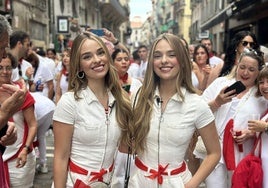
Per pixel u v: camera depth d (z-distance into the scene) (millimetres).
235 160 3213
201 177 2492
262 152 3061
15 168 3373
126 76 4723
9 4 14320
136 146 2477
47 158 6250
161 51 2396
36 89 5957
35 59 5969
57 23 23469
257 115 3188
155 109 2447
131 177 2549
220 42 26391
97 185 2436
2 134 2236
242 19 19859
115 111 2514
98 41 2469
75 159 2480
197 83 5316
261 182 3008
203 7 35344
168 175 2432
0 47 1936
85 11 33375
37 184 4984
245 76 3254
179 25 54344
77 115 2430
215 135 2516
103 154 2475
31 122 3447
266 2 14734
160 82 2486
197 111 2436
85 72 2455
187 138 2451
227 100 3121
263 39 16797
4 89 2107
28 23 17891
